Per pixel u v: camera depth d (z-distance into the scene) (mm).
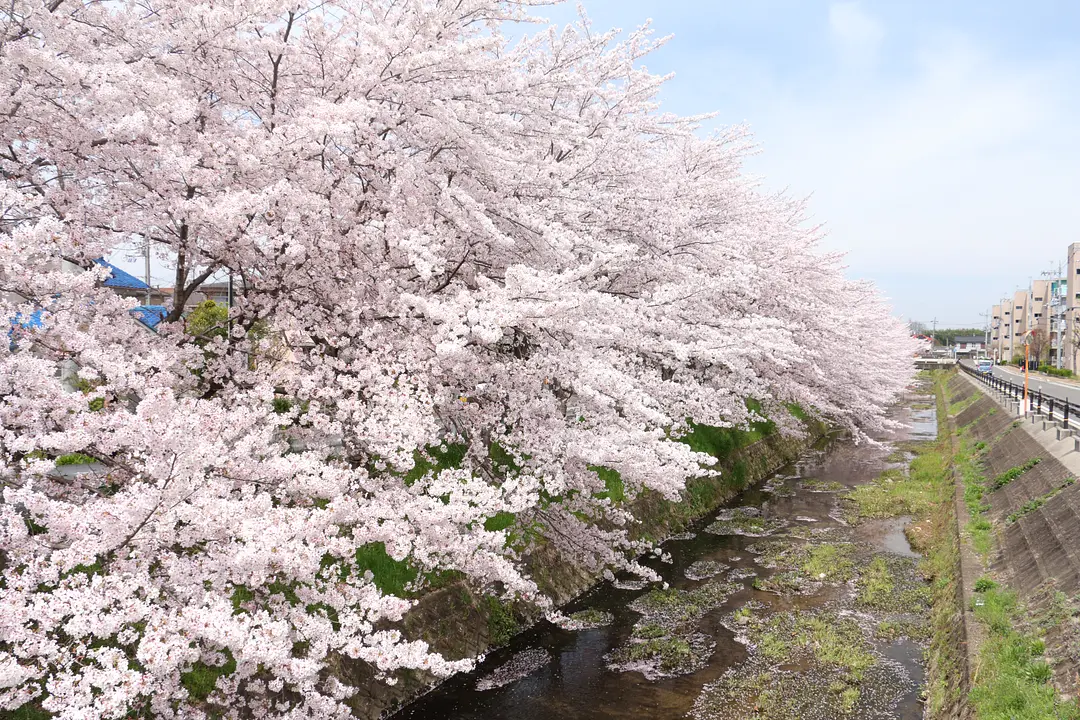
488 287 6082
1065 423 13164
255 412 4871
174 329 6234
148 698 4023
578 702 7168
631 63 10219
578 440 6371
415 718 6887
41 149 5367
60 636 3596
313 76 6285
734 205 12953
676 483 6406
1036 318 69375
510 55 7297
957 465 16328
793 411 23672
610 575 8320
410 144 6773
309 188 6086
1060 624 5828
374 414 5121
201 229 5707
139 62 5352
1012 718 4848
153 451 3574
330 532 4086
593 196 8508
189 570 3705
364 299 6523
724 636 8711
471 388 6793
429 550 4863
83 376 4133
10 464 3879
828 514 14844
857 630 8766
